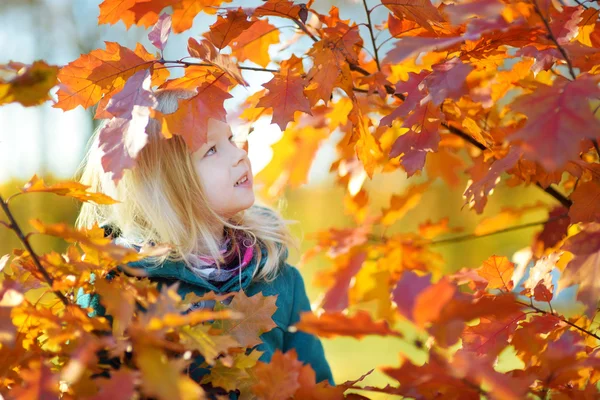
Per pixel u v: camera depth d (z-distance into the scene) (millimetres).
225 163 1305
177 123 925
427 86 867
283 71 989
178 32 993
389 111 1247
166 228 1262
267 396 823
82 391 753
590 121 633
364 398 881
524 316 934
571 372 773
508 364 2404
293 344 1487
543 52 900
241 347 936
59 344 822
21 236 800
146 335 689
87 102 964
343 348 3645
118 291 785
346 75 1006
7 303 744
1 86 746
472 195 1040
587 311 795
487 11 702
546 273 992
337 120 1372
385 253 1530
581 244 842
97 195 869
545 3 834
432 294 625
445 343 667
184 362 724
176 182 1280
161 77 1024
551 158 618
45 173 4430
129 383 671
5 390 835
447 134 1340
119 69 944
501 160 916
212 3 964
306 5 998
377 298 1542
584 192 890
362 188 1608
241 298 994
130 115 865
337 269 1565
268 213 1533
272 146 1650
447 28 959
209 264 1305
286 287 1479
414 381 693
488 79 1112
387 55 761
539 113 656
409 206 1604
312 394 853
